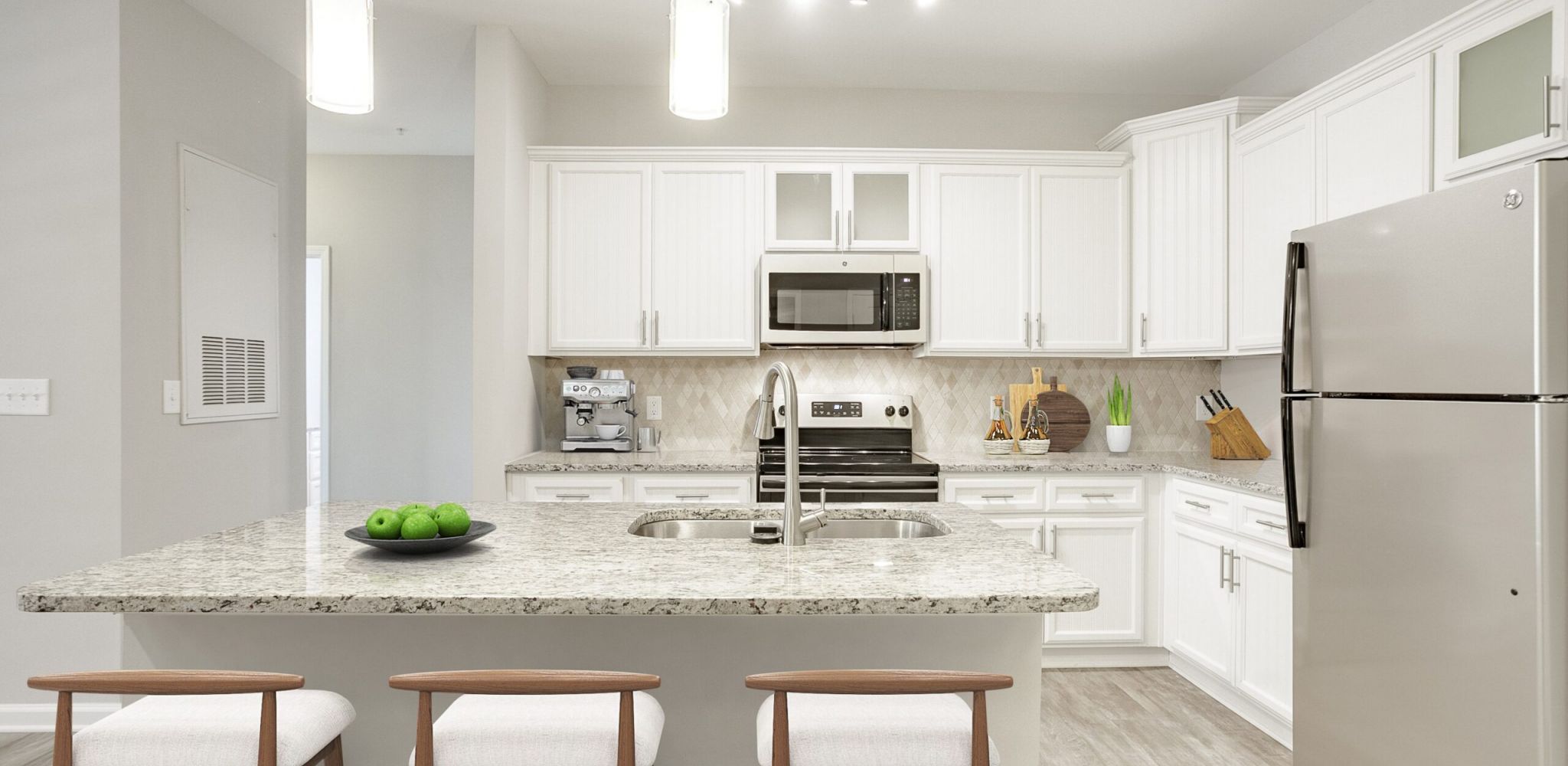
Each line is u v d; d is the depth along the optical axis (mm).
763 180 4020
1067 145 4477
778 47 3885
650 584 1538
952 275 4047
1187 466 3582
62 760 1290
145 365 3113
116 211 2977
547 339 4000
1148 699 3375
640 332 4008
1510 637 1740
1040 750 2881
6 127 2986
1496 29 2369
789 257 3938
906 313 3961
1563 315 1664
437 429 5688
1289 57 3932
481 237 3629
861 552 1834
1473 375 1821
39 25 2975
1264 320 3480
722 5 1825
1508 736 1747
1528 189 1690
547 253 4000
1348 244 2221
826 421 4211
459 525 1806
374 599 1442
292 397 4133
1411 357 1994
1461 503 1854
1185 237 3855
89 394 2986
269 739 1310
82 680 1267
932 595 1457
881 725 1392
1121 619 3738
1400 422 2029
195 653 1810
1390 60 2764
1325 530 2309
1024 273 4051
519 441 3863
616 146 4379
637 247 4008
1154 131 3961
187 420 3334
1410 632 2002
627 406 4199
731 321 4023
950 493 3707
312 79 1656
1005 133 4465
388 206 5672
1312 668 2371
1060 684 3555
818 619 1836
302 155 4199
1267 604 2955
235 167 3660
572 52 3941
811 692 1272
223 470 3596
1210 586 3338
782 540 1976
